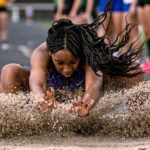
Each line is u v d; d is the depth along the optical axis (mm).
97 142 8469
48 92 8242
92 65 8672
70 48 8453
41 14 55719
